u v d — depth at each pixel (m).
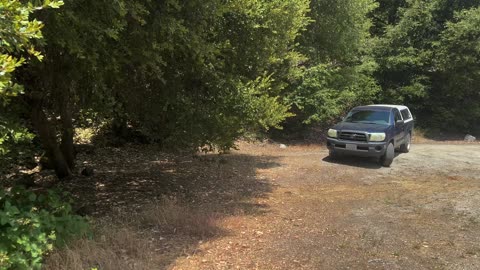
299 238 5.83
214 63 7.19
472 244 5.65
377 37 23.33
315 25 16.53
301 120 18.72
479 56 22.03
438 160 13.31
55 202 5.10
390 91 22.83
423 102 24.27
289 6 8.40
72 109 8.04
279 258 5.05
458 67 22.27
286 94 16.97
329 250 5.36
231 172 10.92
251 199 8.21
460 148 17.11
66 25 4.54
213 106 7.46
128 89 7.31
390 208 7.59
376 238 5.86
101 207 7.32
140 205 7.45
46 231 4.45
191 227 5.99
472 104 24.03
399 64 22.73
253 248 5.38
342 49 17.92
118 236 5.11
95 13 4.76
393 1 24.47
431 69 23.72
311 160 13.06
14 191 4.89
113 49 5.52
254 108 7.59
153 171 10.69
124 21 4.84
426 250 5.41
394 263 4.95
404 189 9.24
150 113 7.84
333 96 18.72
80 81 6.43
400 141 13.54
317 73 17.08
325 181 10.15
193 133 7.46
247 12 7.18
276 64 9.99
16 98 6.30
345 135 12.14
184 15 5.85
